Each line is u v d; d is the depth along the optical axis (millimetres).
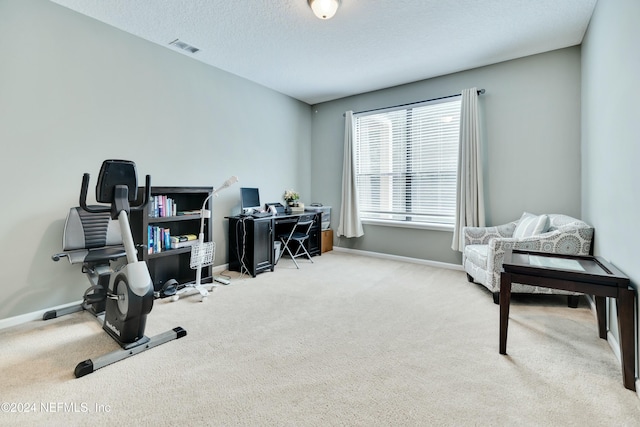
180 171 3338
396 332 2117
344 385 1521
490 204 3576
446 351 1855
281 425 1254
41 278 2377
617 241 1842
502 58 3361
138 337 1900
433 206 4066
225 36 2902
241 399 1414
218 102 3711
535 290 2604
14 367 1665
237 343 1956
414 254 4215
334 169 5004
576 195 3080
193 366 1688
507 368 1666
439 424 1256
